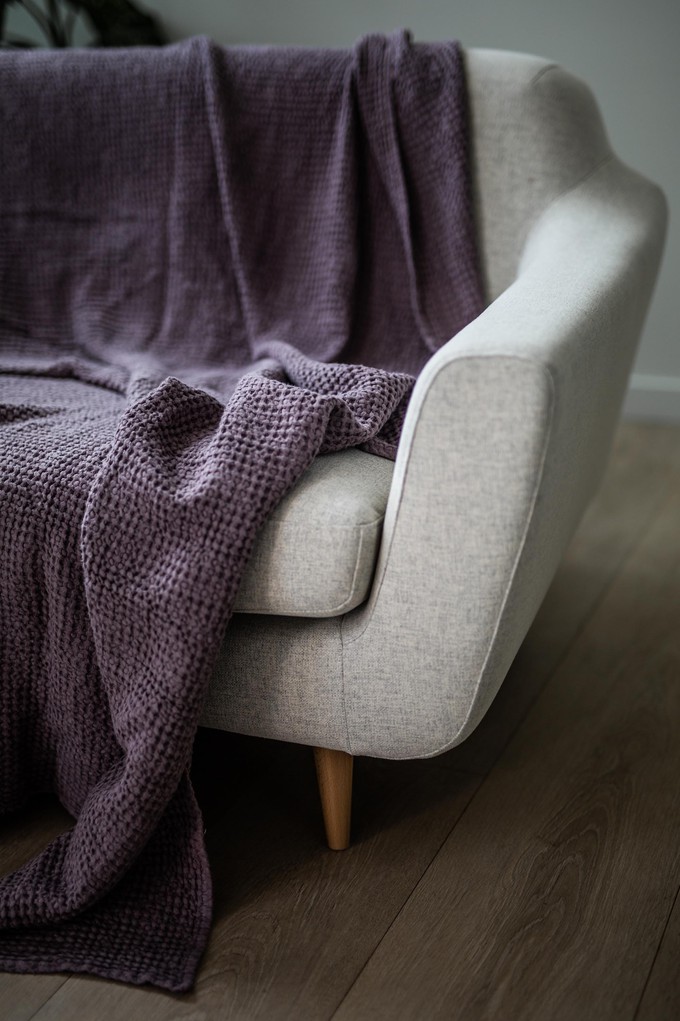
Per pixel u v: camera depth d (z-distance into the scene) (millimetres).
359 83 1565
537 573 1161
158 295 1699
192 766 1378
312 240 1626
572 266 1317
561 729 1454
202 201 1654
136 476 1106
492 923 1110
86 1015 1004
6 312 1741
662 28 2219
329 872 1188
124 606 1101
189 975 1037
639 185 1638
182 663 1067
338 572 1057
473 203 1588
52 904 1086
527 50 2328
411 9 2361
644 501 2158
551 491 1062
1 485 1169
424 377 1004
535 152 1556
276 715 1166
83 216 1721
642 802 1302
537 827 1260
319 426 1111
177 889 1131
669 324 2455
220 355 1653
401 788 1335
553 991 1022
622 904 1135
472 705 1096
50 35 2480
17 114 1718
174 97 1645
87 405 1409
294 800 1313
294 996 1022
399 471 1039
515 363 964
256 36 2486
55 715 1203
